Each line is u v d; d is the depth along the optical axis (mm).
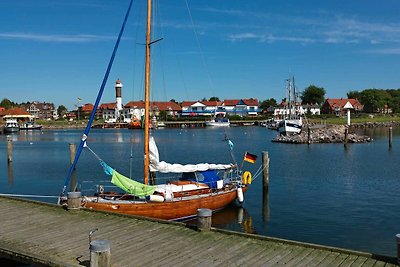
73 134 112625
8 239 12938
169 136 99125
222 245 12156
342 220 21719
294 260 10844
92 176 38062
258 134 103188
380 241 18203
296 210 24000
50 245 12297
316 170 39438
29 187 32688
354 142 69312
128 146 73500
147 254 11430
